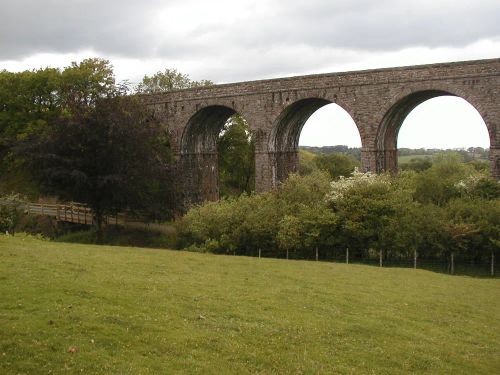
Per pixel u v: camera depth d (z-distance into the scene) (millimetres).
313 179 47344
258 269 29562
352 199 40969
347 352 16828
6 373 13008
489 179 43406
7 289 18484
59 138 50969
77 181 49438
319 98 51531
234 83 56906
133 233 56375
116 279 22062
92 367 13703
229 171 85000
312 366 15398
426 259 40000
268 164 55031
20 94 71125
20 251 26391
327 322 19344
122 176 50500
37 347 14344
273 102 54344
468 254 39000
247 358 15430
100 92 56844
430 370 16281
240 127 82875
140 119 54312
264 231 42219
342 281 27812
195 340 16078
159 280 23234
